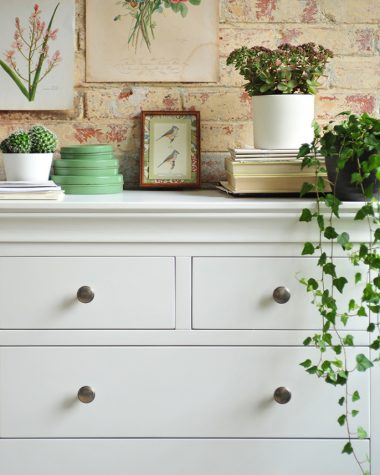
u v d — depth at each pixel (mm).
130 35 2111
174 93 2133
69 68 2109
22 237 1683
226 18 2117
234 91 2135
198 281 1702
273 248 1696
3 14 2096
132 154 2146
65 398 1722
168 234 1683
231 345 1717
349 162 1633
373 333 1713
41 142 1923
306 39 2123
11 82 2107
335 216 1666
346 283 1682
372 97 2145
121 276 1698
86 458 1728
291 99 1841
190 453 1728
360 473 1727
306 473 1729
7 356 1714
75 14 2107
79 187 1937
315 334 1701
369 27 2125
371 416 1724
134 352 1714
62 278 1699
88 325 1710
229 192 1851
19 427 1723
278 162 1788
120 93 2131
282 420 1726
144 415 1723
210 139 2145
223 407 1723
